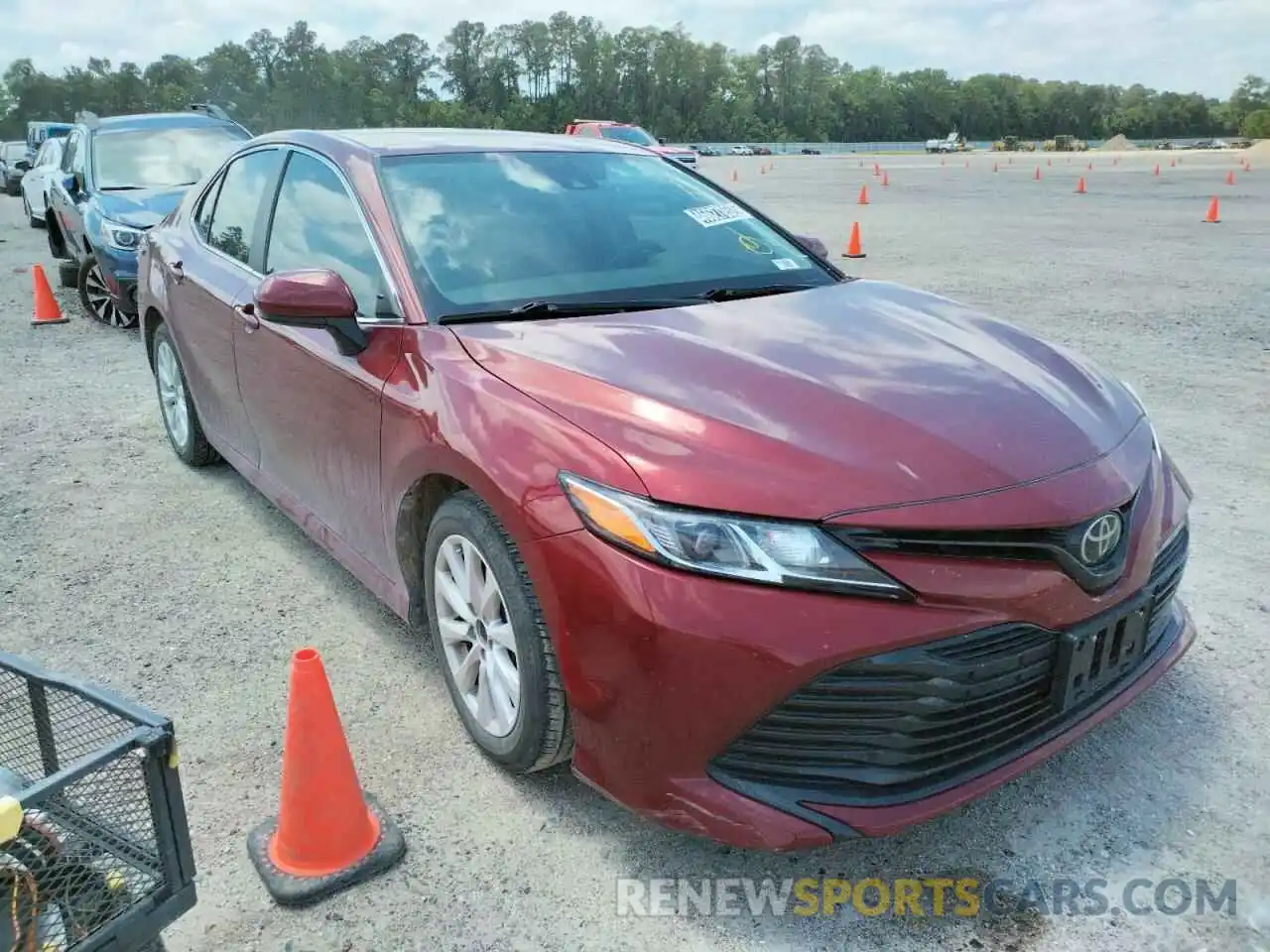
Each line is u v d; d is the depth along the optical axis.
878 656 2.10
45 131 26.94
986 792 2.24
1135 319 8.52
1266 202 21.47
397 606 3.11
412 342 2.93
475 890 2.38
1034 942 2.21
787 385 2.49
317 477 3.48
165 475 5.16
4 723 2.12
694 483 2.19
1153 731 2.94
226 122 10.27
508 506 2.41
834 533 2.12
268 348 3.66
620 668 2.22
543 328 2.86
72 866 1.77
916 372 2.64
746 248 3.66
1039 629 2.24
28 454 5.52
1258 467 5.00
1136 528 2.45
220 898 2.36
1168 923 2.25
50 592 3.89
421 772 2.79
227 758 2.88
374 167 3.41
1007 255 12.88
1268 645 3.38
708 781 2.21
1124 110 157.38
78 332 8.86
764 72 139.38
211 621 3.67
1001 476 2.27
